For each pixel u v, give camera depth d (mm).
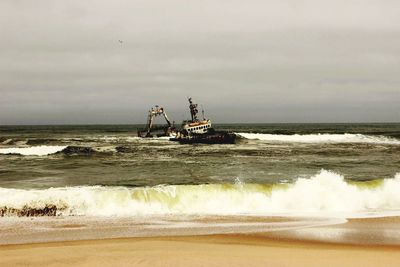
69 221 12703
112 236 10867
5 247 9547
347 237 10875
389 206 15812
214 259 8445
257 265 8062
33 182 21109
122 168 27719
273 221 12953
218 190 16094
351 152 40906
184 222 12734
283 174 24172
